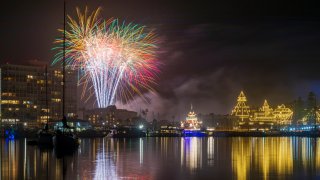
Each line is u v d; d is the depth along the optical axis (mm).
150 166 55031
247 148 102125
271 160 64688
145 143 135125
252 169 51969
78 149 92438
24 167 54094
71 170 50406
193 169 51781
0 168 53000
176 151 87625
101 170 50312
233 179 43344
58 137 90500
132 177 44438
